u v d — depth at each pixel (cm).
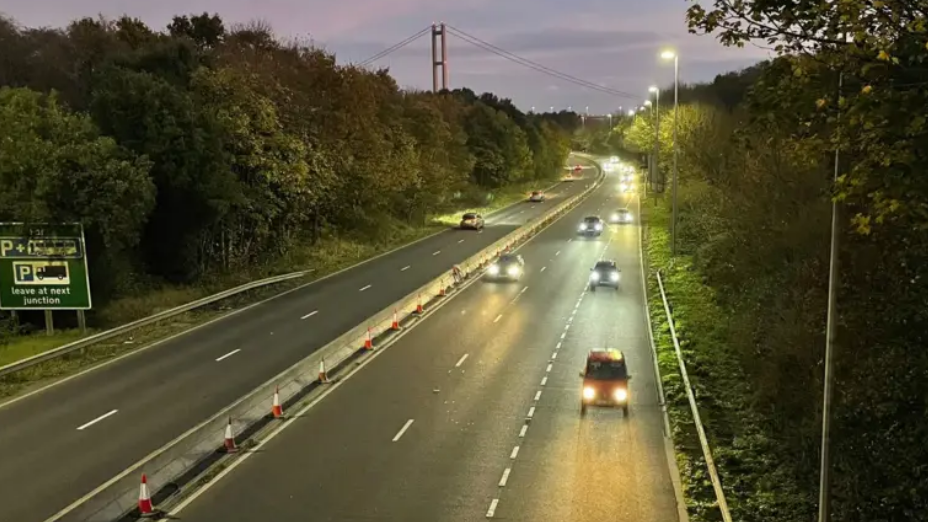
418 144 9312
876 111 1180
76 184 3894
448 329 4091
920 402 1978
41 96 4519
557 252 6912
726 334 3669
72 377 3156
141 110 4625
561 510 1978
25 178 3888
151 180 4269
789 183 3325
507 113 16100
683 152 7738
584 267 6106
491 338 3884
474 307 4656
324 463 2286
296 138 5906
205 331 3953
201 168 4797
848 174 1300
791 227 3181
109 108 4594
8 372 3061
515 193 13412
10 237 3775
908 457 1862
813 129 1480
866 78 1284
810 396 2503
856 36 1194
